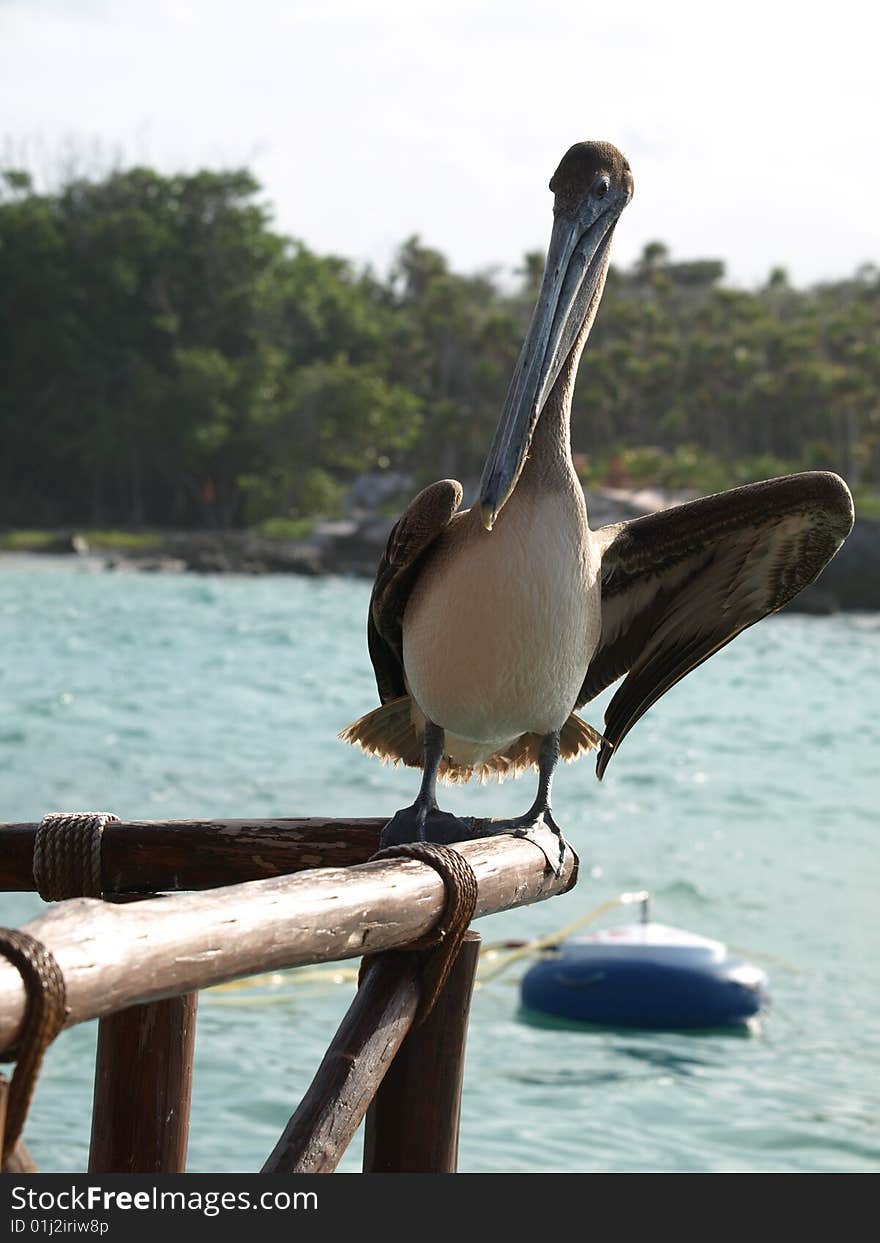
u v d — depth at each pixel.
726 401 97.44
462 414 90.94
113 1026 3.91
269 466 84.44
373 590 4.40
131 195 87.50
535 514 4.08
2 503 84.88
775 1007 10.84
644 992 10.53
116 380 84.56
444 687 4.22
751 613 4.94
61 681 27.06
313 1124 2.97
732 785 19.59
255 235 87.69
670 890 13.92
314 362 90.38
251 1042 9.50
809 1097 9.02
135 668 29.52
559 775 19.73
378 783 18.02
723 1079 9.35
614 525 4.71
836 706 28.64
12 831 3.85
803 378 95.50
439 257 112.06
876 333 107.81
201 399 81.00
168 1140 3.91
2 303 83.00
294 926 2.64
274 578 64.06
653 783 19.58
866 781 20.16
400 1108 3.52
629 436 104.19
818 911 13.34
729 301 110.31
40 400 83.69
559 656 4.14
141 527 85.00
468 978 3.55
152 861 3.83
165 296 86.00
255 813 16.14
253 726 22.38
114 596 49.25
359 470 87.38
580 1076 9.34
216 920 2.44
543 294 4.22
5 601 45.50
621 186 4.38
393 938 3.02
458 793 17.78
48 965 2.03
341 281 101.94
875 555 56.78
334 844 3.89
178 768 18.72
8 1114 1.99
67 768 18.47
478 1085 9.13
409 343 101.75
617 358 99.56
